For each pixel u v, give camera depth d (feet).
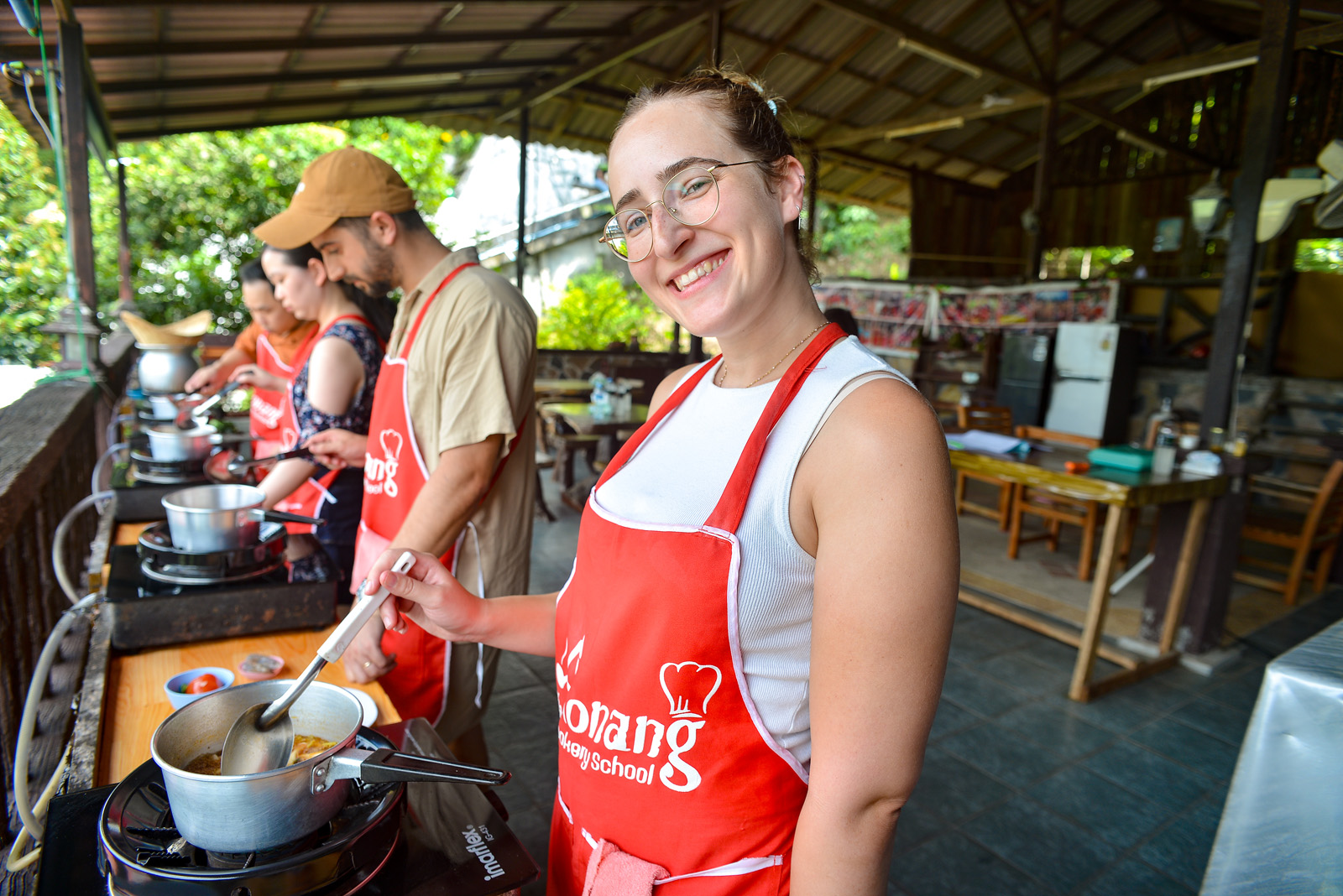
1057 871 6.54
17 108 11.34
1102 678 10.04
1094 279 25.84
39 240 13.10
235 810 2.15
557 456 18.97
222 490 4.76
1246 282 10.70
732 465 2.39
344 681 3.95
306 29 15.29
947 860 6.63
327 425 5.96
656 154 2.32
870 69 26.27
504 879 2.43
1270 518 14.14
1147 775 8.02
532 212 45.37
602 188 44.29
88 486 9.64
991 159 35.73
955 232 36.96
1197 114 31.83
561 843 2.81
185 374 9.34
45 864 2.34
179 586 4.26
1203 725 9.10
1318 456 18.72
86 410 8.95
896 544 1.96
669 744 2.35
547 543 15.12
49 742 5.26
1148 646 11.06
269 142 30.01
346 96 20.80
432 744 3.14
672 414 2.77
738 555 2.23
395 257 5.00
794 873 2.10
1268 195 10.46
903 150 33.27
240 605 4.26
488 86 23.39
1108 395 23.02
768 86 2.58
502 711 8.86
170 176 28.50
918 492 1.99
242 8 13.43
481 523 5.07
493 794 3.22
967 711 9.22
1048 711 9.31
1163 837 7.03
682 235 2.33
